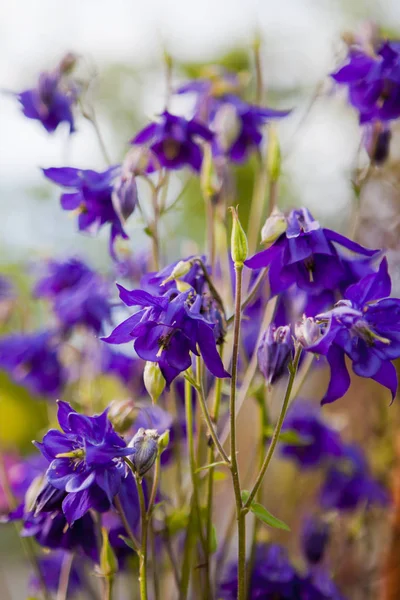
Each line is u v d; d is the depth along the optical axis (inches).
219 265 22.7
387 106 22.5
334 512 26.1
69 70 24.0
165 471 25.0
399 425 27.6
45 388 26.3
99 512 19.4
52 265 26.1
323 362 22.3
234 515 22.4
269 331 18.9
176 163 22.8
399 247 27.9
